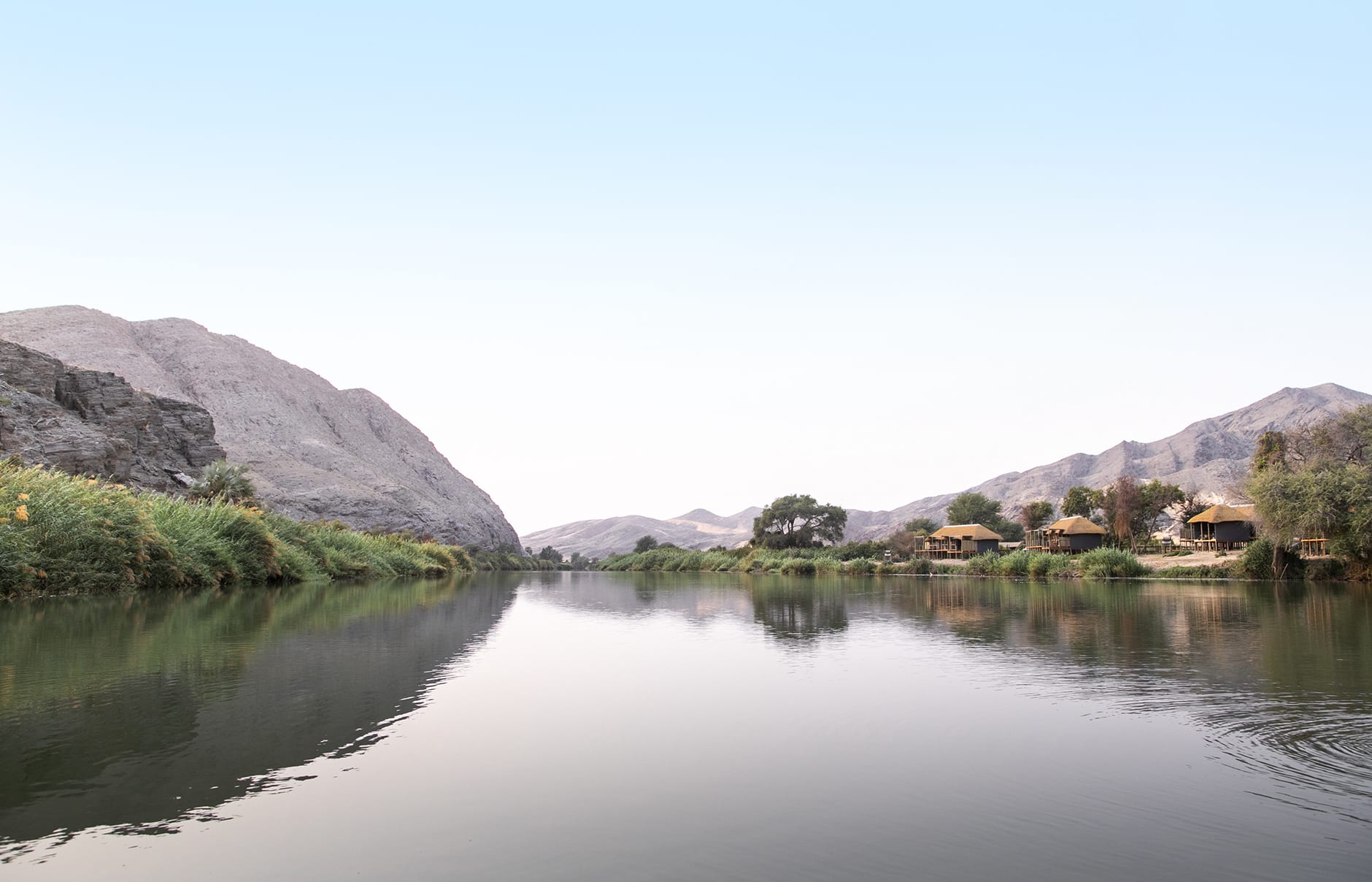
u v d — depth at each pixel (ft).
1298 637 66.80
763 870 19.72
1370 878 19.40
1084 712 37.22
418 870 19.52
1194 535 280.51
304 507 465.88
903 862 20.26
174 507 137.80
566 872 19.48
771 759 29.50
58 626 66.49
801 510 434.71
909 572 280.51
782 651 59.00
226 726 33.30
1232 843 21.57
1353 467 172.96
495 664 51.03
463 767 28.09
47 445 187.11
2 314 543.39
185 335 619.67
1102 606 104.06
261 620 75.46
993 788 26.22
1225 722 35.12
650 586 181.78
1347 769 28.30
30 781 25.99
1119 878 19.36
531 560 555.69
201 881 18.74
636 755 29.86
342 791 25.30
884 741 32.04
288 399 638.94
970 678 46.60
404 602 109.40
